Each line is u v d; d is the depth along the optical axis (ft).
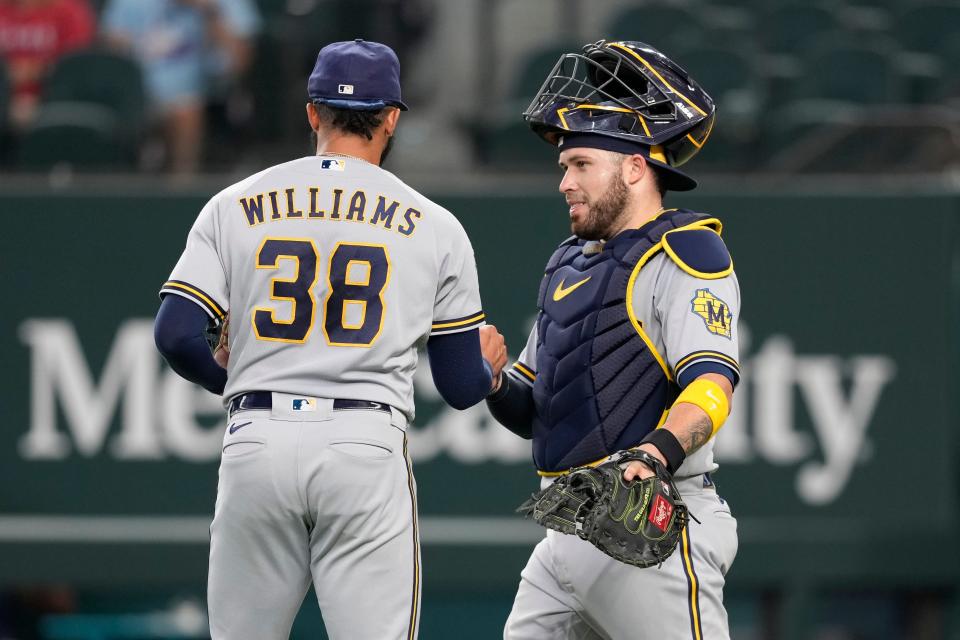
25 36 91.35
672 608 35.29
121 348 73.31
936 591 81.61
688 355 34.04
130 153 84.79
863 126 81.00
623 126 36.27
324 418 34.47
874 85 91.15
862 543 74.49
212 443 73.67
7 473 73.36
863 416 73.97
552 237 73.61
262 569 35.27
